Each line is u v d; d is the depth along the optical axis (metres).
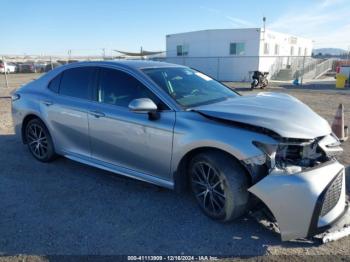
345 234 3.07
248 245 3.01
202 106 3.58
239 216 3.29
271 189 2.88
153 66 4.24
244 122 3.08
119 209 3.69
